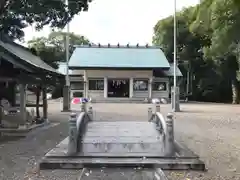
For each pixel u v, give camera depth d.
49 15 16.39
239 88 43.38
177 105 26.84
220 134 14.14
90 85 42.88
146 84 43.19
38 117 18.05
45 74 15.84
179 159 8.41
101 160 8.27
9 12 15.80
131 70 41.84
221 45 18.77
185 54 48.06
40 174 7.54
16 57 13.63
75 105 34.47
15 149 10.59
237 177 7.41
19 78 13.91
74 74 43.22
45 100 18.34
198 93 49.78
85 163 8.05
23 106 14.43
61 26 17.09
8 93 18.12
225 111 27.41
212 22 14.80
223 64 41.00
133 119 19.75
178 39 47.34
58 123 18.28
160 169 7.85
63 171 7.81
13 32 18.05
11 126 14.48
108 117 21.12
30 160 9.00
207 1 14.62
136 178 7.17
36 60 17.67
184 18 47.09
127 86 44.56
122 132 11.66
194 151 10.36
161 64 41.72
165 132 8.98
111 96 44.41
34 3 15.02
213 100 48.94
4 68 13.91
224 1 13.09
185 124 17.92
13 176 7.39
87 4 16.50
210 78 48.62
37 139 12.67
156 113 12.37
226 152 10.25
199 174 7.64
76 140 8.86
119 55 43.44
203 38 43.41
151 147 9.83
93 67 40.72
